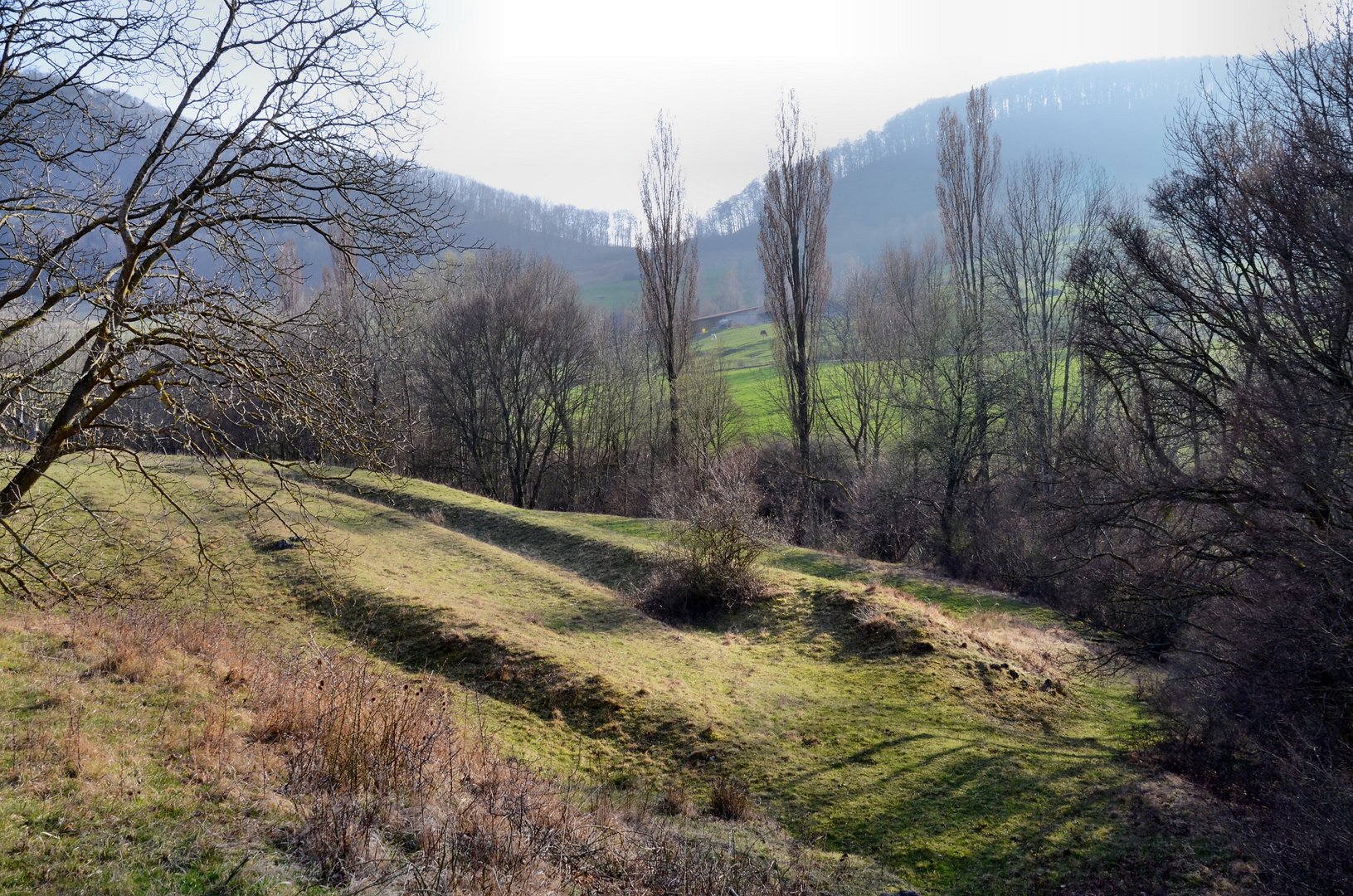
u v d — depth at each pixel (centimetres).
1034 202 4056
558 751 1554
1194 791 1435
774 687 1917
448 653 1928
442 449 4691
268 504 991
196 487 2889
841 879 1134
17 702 1014
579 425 5447
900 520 3822
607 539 3184
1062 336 3462
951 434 3675
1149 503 1625
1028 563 2981
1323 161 1370
